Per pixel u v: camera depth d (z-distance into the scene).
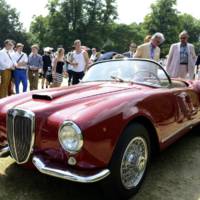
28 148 3.02
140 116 3.21
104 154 2.83
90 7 58.16
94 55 14.76
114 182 2.96
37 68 10.48
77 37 57.09
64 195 3.28
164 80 4.35
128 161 3.12
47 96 3.32
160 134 3.58
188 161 4.32
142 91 3.55
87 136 2.72
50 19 56.91
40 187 3.43
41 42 57.75
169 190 3.46
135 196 3.30
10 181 3.55
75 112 2.89
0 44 62.06
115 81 4.25
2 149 3.27
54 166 2.83
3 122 3.29
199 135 5.49
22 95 3.65
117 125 2.91
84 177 2.73
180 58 7.18
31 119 2.97
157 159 4.36
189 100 4.48
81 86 3.94
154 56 6.61
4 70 8.44
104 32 59.28
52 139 2.88
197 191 3.46
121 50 61.25
